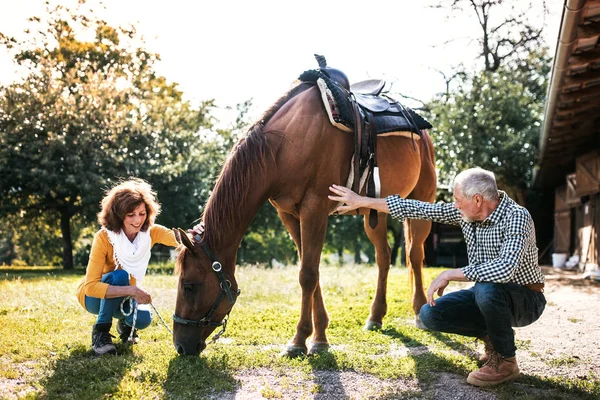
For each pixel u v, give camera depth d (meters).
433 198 5.30
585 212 12.66
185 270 3.13
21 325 4.12
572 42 5.54
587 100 8.09
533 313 2.92
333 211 3.71
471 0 18.52
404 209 3.11
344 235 27.47
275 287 6.99
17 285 7.29
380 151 4.09
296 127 3.47
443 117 17.14
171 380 2.85
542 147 11.38
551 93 7.41
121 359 3.12
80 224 25.12
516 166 16.69
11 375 2.82
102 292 3.19
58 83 21.03
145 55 27.12
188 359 3.18
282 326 4.45
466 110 17.03
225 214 3.16
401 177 4.36
